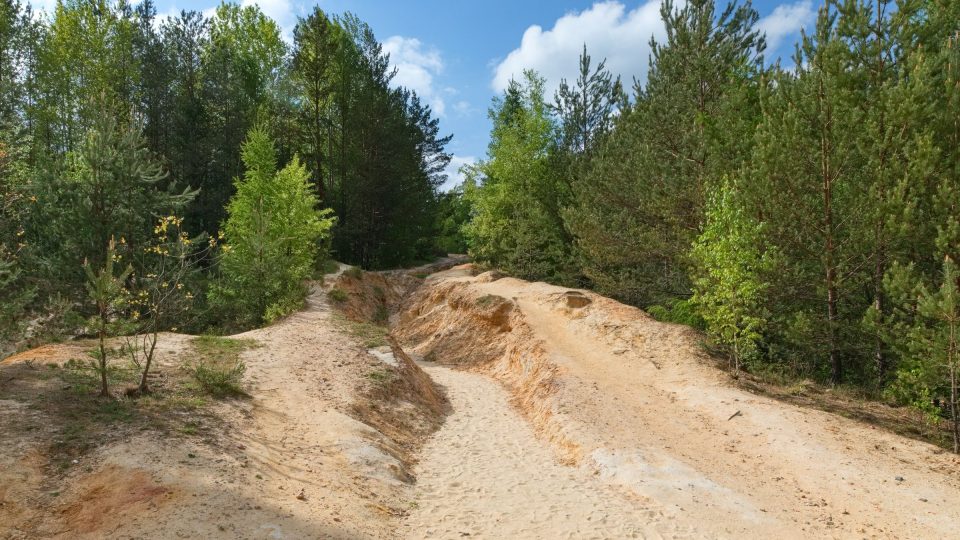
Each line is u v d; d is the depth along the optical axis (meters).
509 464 12.55
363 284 38.97
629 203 27.28
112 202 20.75
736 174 20.59
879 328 14.70
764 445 12.84
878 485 10.59
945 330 12.91
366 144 46.41
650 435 13.55
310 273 34.16
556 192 41.00
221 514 6.88
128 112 39.00
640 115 28.39
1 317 14.59
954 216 14.00
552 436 14.42
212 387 11.80
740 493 10.34
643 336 22.08
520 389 20.52
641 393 17.11
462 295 31.86
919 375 13.50
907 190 15.48
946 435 13.99
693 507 9.58
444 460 12.55
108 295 10.22
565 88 39.62
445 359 27.33
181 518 6.62
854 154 16.97
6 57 32.56
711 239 18.78
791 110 17.62
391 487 9.81
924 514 9.45
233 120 42.94
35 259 18.61
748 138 21.86
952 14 17.27
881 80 17.12
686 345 20.95
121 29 43.38
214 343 16.33
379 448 11.38
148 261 20.83
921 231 15.08
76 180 20.92
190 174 40.69
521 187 42.06
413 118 53.47
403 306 39.47
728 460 12.20
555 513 9.37
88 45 40.47
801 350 20.08
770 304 19.09
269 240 28.20
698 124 23.53
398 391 16.09
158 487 7.23
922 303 12.84
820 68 17.56
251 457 9.03
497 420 16.86
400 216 48.91
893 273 14.14
